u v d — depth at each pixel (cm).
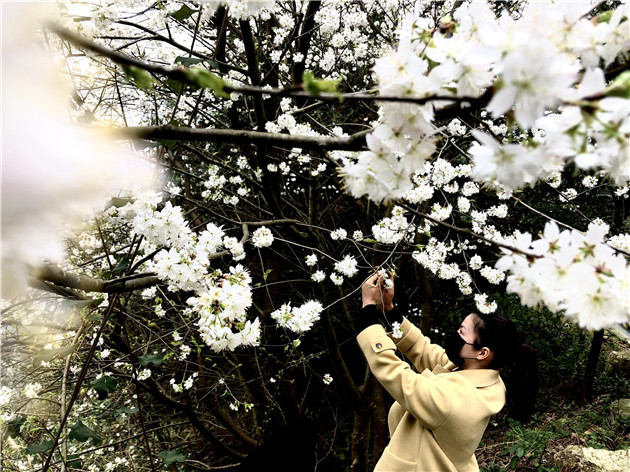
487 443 452
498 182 58
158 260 130
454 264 244
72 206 22
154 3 180
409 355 204
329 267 435
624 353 503
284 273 476
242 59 316
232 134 54
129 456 317
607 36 56
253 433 447
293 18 329
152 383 308
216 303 123
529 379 181
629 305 55
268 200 265
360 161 63
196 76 41
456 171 234
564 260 58
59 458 271
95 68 172
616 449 376
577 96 45
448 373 169
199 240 135
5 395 197
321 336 499
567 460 361
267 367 441
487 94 47
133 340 326
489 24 55
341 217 493
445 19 59
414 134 59
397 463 158
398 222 211
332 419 524
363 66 395
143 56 243
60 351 137
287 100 274
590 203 466
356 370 534
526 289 61
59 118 22
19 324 218
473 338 171
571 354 500
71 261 196
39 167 21
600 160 48
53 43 127
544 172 61
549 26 55
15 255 23
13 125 21
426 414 150
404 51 55
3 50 21
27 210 21
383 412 398
